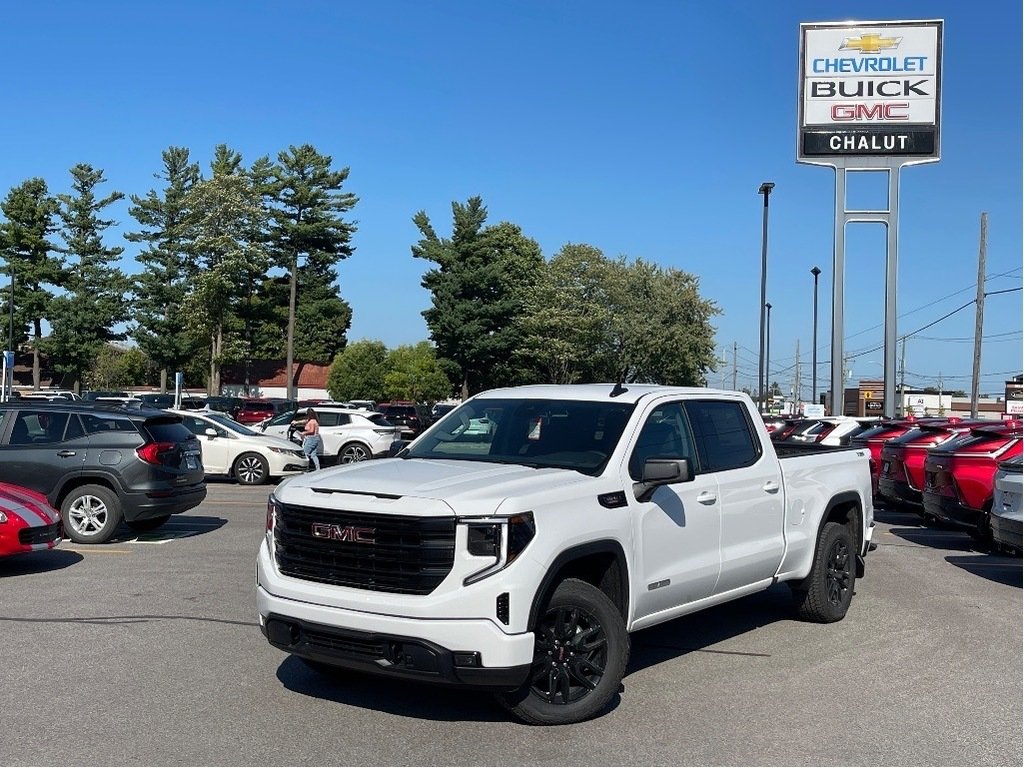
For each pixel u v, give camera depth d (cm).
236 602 874
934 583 1045
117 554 1141
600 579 596
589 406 675
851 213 3023
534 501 537
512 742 529
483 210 7331
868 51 2994
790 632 804
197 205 6234
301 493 569
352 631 522
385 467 621
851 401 7562
